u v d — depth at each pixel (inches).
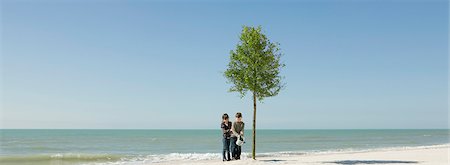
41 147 2069.4
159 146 2194.9
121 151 1681.8
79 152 1633.9
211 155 1027.3
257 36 783.1
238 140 772.6
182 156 1015.0
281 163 735.7
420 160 804.0
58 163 880.9
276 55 802.2
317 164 724.7
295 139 3393.2
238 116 778.8
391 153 1032.8
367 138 3725.4
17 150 1790.1
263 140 3142.2
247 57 777.6
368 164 727.1
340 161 788.6
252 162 732.7
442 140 3058.6
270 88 787.4
